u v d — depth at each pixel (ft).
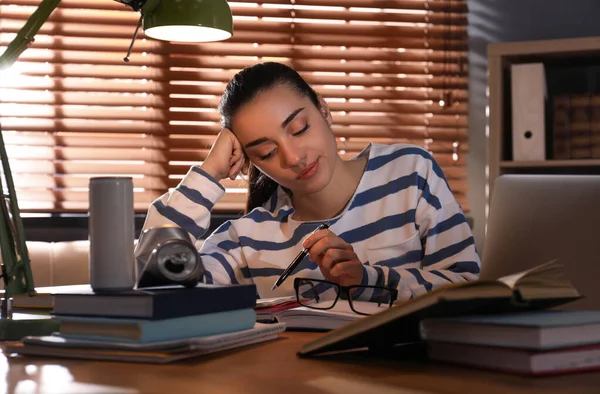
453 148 10.39
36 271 7.09
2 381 2.61
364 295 4.72
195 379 2.62
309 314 3.82
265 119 5.05
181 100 10.33
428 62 10.50
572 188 4.32
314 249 4.62
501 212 4.42
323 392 2.40
